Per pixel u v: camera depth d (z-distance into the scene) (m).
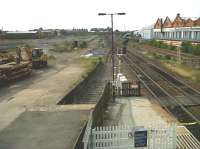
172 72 39.12
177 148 12.53
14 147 10.45
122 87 25.05
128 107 20.88
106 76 36.62
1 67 27.05
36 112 14.84
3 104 18.39
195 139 13.80
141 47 91.12
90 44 101.56
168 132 12.16
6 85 25.84
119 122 17.20
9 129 12.38
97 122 15.20
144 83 31.41
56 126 12.55
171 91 27.05
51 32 154.00
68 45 80.88
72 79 28.83
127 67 46.47
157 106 21.31
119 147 11.90
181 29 82.94
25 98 20.12
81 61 48.69
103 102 19.23
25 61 35.91
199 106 21.77
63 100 17.83
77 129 12.09
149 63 51.69
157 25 114.38
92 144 11.83
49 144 10.61
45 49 70.25
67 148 10.21
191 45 58.00
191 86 28.72
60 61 49.25
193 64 39.97
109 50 77.50
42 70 37.44
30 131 12.05
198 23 72.12
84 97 23.67
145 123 16.88
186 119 18.56
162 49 71.88
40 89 23.59
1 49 58.56
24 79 29.62
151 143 12.08
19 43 79.44
